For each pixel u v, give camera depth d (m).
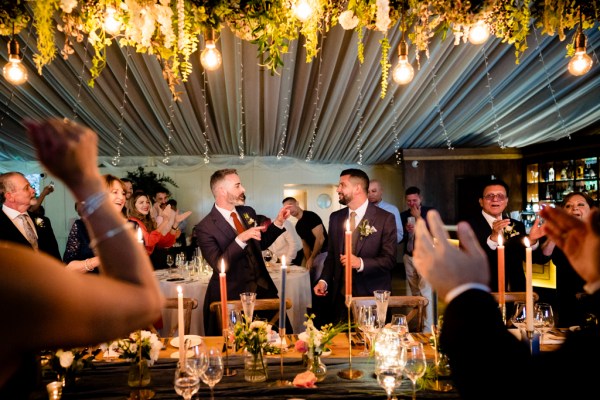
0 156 9.08
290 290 4.11
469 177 8.16
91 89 5.49
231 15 2.31
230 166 9.84
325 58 4.52
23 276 0.53
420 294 5.24
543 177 7.58
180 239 8.50
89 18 2.27
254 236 3.00
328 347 2.06
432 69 4.73
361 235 3.04
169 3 2.22
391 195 10.42
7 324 0.52
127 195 5.75
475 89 5.66
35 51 4.24
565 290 2.99
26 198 2.98
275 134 7.82
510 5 2.36
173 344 2.13
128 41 2.46
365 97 5.81
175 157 9.66
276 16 2.28
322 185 10.91
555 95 5.87
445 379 1.66
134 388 1.60
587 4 2.36
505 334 0.62
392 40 4.04
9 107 6.21
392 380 1.42
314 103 6.00
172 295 3.87
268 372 1.77
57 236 9.52
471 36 2.49
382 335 1.72
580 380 0.56
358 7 2.25
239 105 6.02
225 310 1.75
